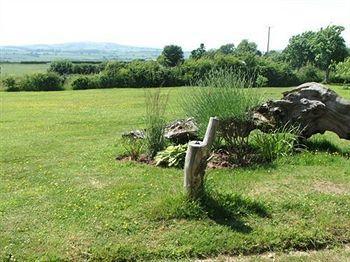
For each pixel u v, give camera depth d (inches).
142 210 270.7
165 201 273.1
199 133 401.7
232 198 276.7
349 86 1654.8
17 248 226.8
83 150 460.4
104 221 257.3
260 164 376.8
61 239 235.8
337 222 257.0
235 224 253.1
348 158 406.0
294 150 412.2
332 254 228.5
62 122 685.3
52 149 469.7
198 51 2057.1
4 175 367.9
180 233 242.5
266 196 296.8
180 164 381.4
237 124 383.6
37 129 618.5
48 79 1549.0
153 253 224.2
